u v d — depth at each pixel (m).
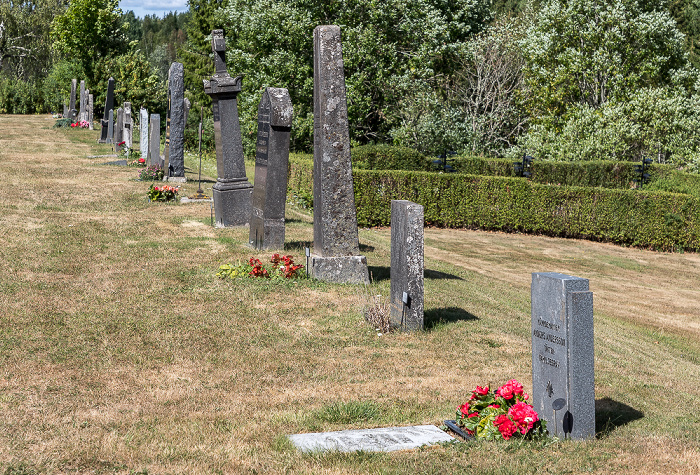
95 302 10.60
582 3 36.88
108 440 5.94
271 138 14.07
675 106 32.28
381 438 6.22
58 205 18.73
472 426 6.44
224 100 16.97
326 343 9.54
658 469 5.74
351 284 12.56
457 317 11.48
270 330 9.91
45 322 9.54
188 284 11.87
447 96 41.47
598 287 18.22
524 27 42.69
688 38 63.75
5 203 18.31
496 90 40.94
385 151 27.67
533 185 24.91
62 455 5.59
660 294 17.98
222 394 7.45
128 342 9.01
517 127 40.69
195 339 9.30
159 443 5.93
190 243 14.98
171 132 24.42
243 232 16.47
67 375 7.77
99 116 54.59
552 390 6.60
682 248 24.44
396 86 35.09
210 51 68.94
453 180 24.81
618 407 7.84
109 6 63.41
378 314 10.44
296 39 35.19
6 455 5.56
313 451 5.79
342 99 12.42
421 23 36.28
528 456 5.88
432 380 8.25
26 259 12.88
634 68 37.44
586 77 36.34
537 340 6.80
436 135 33.56
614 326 13.62
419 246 10.28
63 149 33.38
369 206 23.81
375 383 8.05
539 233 25.39
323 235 12.59
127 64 54.88
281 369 8.41
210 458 5.61
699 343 13.21
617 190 24.59
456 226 25.27
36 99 64.12
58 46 65.12
